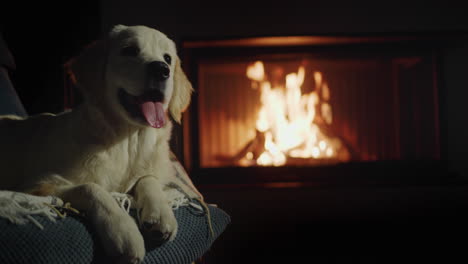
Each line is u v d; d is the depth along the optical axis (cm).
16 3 247
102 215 83
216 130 313
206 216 105
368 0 285
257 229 229
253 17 286
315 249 200
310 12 286
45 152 109
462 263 180
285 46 293
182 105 137
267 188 280
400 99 308
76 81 118
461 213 249
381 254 192
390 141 310
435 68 295
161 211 90
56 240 74
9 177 117
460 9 282
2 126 122
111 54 117
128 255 79
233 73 311
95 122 109
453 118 296
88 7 262
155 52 121
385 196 277
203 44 288
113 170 109
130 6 281
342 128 311
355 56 297
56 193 92
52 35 253
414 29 285
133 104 112
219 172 291
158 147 119
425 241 208
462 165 296
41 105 250
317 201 272
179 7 284
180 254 91
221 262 184
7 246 68
